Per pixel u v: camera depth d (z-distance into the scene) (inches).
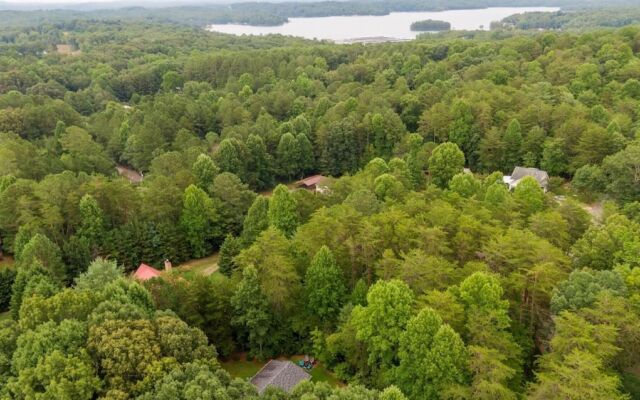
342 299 2022.6
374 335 1724.9
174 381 1363.2
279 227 2741.1
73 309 1638.8
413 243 2102.6
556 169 3560.5
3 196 2822.3
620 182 2938.0
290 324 2058.3
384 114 4335.6
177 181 3267.7
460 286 1736.0
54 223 2701.8
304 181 4301.2
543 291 1774.1
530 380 1685.5
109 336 1475.1
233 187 3201.3
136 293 1796.3
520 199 2534.5
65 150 4190.5
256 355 2034.9
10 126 4638.3
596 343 1462.8
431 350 1526.8
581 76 4512.8
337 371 1900.8
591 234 2138.3
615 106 3973.9
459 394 1435.8
